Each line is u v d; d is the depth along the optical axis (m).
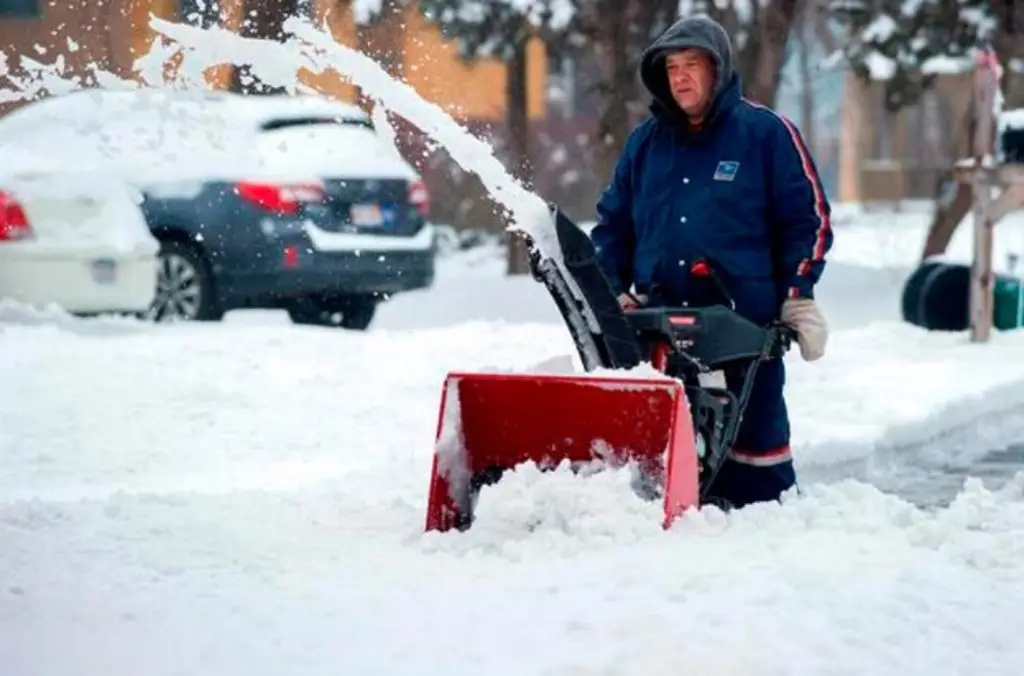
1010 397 21.28
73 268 26.34
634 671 8.51
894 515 12.19
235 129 27.67
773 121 13.01
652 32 37.06
